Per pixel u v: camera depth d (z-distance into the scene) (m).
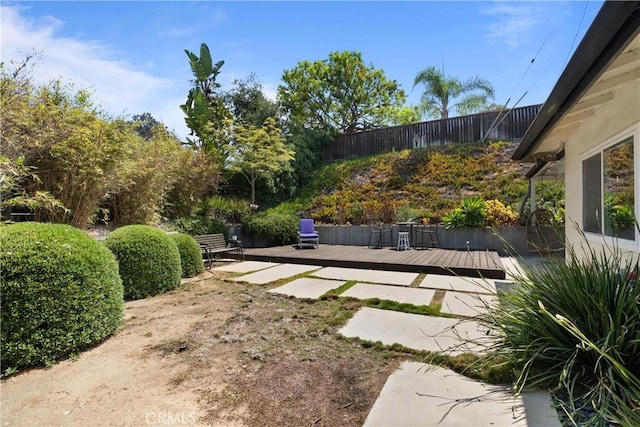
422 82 14.45
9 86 4.04
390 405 1.87
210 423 1.77
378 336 2.89
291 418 1.80
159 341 2.92
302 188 13.44
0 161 3.46
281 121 14.35
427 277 5.34
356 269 6.17
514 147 11.18
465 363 2.31
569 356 1.94
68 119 4.85
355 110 18.80
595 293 2.03
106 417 1.84
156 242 4.62
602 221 3.65
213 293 4.56
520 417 1.71
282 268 6.42
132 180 6.60
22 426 1.76
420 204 10.44
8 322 2.39
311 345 2.76
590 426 1.57
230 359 2.55
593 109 3.73
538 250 3.16
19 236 2.63
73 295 2.68
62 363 2.54
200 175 9.25
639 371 1.78
